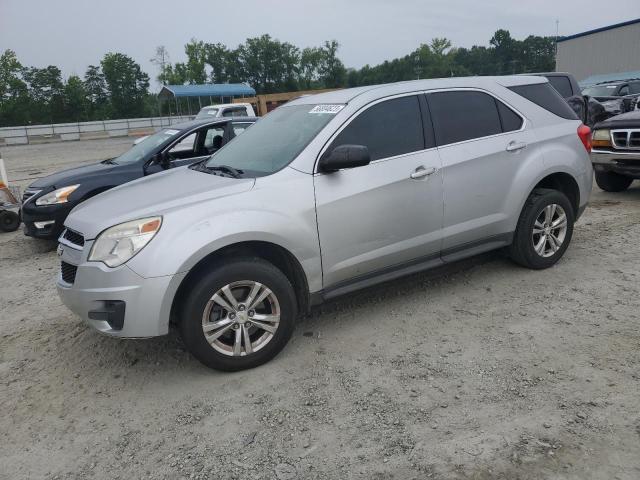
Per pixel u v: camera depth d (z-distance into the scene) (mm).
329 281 3949
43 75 77688
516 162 4742
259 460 2785
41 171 18938
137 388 3570
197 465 2783
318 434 2959
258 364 3691
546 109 5117
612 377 3311
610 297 4492
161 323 3359
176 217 3424
